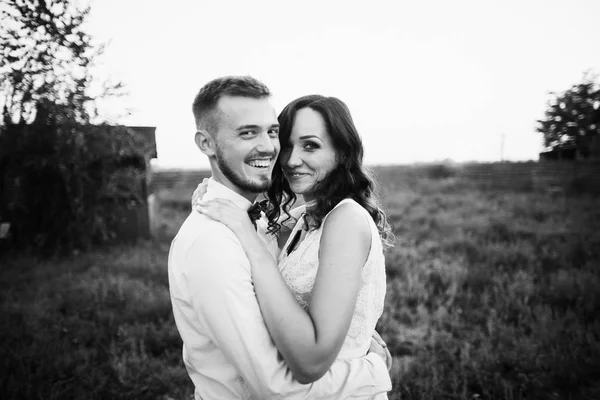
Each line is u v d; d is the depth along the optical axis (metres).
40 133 7.79
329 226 1.45
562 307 4.74
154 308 4.85
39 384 3.23
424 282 5.72
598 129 21.05
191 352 1.43
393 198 15.90
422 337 4.18
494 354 3.68
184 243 1.36
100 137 8.41
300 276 1.55
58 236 8.48
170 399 3.21
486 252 7.19
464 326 4.41
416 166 28.44
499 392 3.17
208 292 1.24
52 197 8.46
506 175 21.33
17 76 6.26
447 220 10.60
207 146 1.50
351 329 1.50
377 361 1.48
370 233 1.48
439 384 3.26
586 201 13.59
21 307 4.93
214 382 1.41
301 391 1.27
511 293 5.07
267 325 1.24
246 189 1.45
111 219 9.62
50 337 4.05
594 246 7.13
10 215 8.64
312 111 1.62
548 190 17.62
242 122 1.39
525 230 8.99
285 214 1.99
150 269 6.73
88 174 8.82
